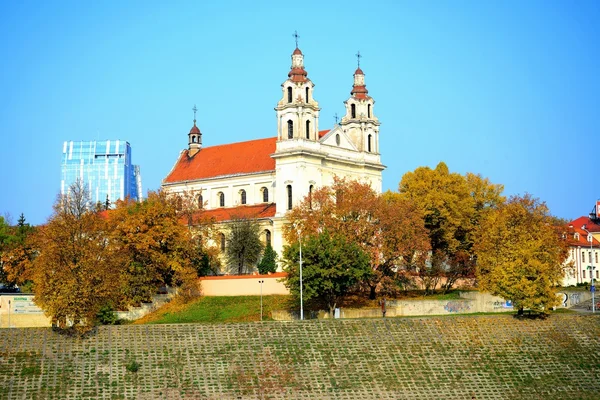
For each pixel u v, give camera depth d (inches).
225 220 6584.6
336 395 3604.8
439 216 5910.4
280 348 3860.7
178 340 3823.8
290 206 6294.3
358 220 5359.3
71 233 4527.6
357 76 7017.7
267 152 6988.2
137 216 5423.2
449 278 5905.5
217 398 3486.7
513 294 4498.0
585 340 4259.4
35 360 3572.8
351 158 6747.1
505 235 5128.0
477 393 3747.5
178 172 7475.4
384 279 5241.1
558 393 3814.0
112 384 3496.6
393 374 3799.2
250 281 5497.1
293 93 6353.3
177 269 5418.3
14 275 5772.6
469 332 4205.2
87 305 3941.9
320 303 5157.5
